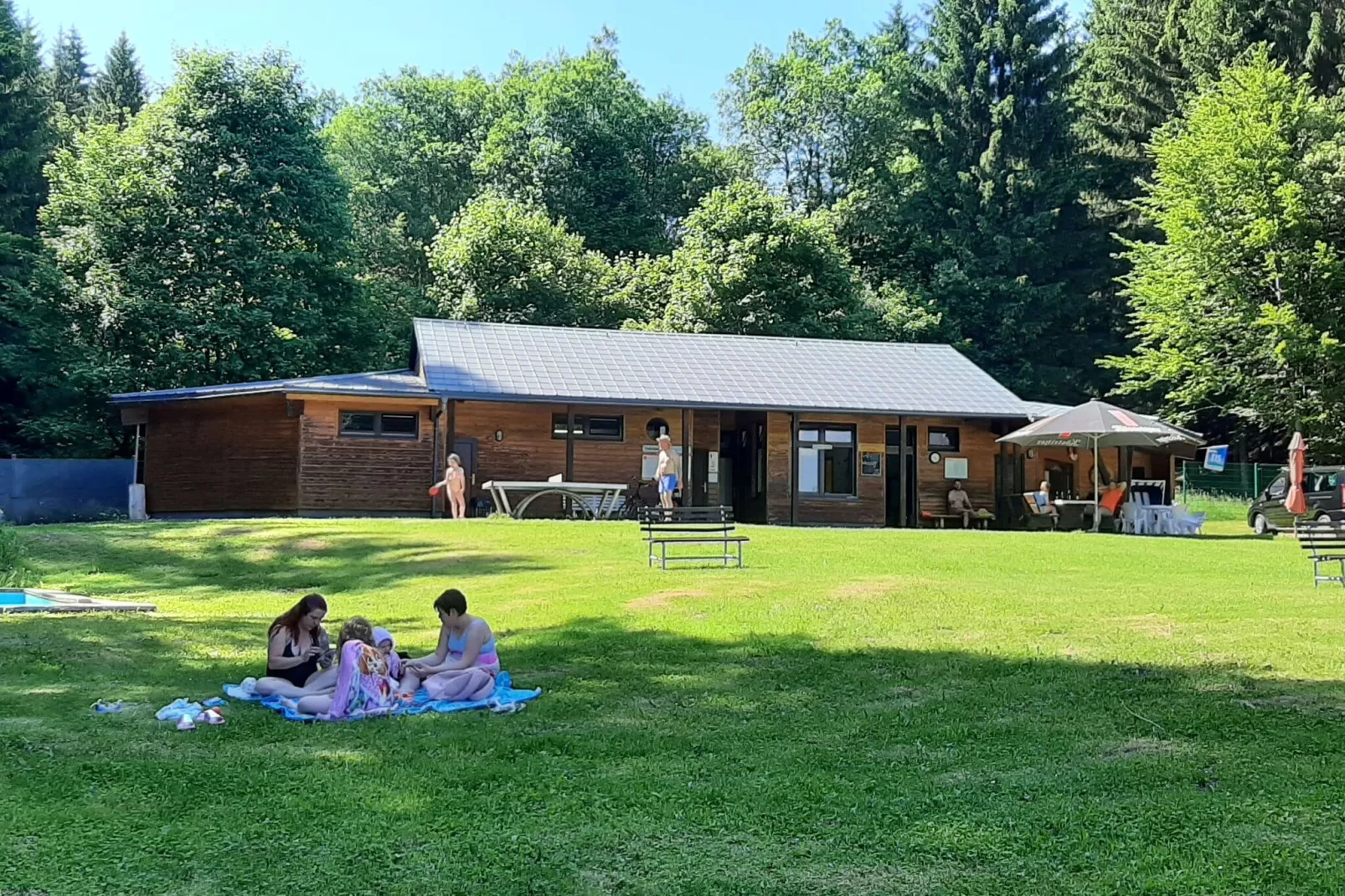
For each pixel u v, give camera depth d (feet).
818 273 155.63
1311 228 124.26
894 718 26.03
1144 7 168.86
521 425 95.76
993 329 168.14
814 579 50.31
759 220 154.40
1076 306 168.76
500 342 103.09
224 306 121.19
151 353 123.65
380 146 200.13
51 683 30.35
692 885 15.88
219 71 127.95
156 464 93.76
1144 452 111.55
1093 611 40.86
